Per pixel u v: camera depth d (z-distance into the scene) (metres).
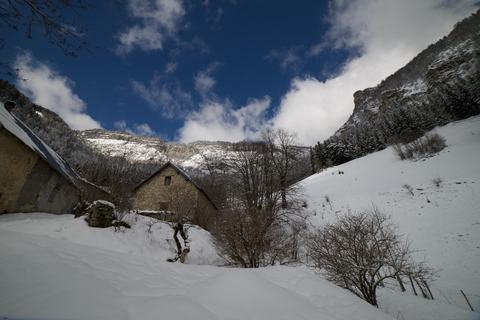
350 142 54.19
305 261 10.01
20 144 10.97
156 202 18.39
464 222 12.34
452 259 10.31
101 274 3.66
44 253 4.21
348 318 3.08
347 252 6.68
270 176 21.55
